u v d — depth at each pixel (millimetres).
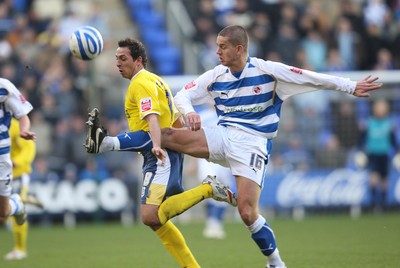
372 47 69750
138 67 26172
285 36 65125
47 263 32469
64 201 53188
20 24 62875
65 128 55594
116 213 54469
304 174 58031
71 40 26875
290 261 31703
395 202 58781
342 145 60219
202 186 26312
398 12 74000
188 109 26266
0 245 41188
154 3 71125
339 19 71688
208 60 64875
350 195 58594
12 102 28234
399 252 34062
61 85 58156
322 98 60719
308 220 54156
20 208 31422
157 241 42125
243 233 46500
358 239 40438
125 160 55719
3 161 28750
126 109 26516
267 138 26547
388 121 57281
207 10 68250
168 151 26234
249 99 26312
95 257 34719
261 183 26188
